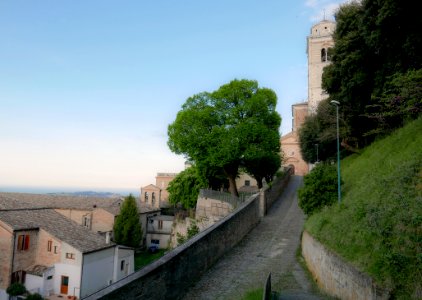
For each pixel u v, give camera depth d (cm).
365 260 935
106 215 5588
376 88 2267
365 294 865
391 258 841
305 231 1667
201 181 4422
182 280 1075
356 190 1723
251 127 3569
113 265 3634
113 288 711
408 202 1052
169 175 8119
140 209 6194
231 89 3762
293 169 6619
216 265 1432
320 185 1930
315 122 3647
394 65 1998
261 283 1216
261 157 3691
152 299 858
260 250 1739
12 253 3133
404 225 945
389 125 2372
